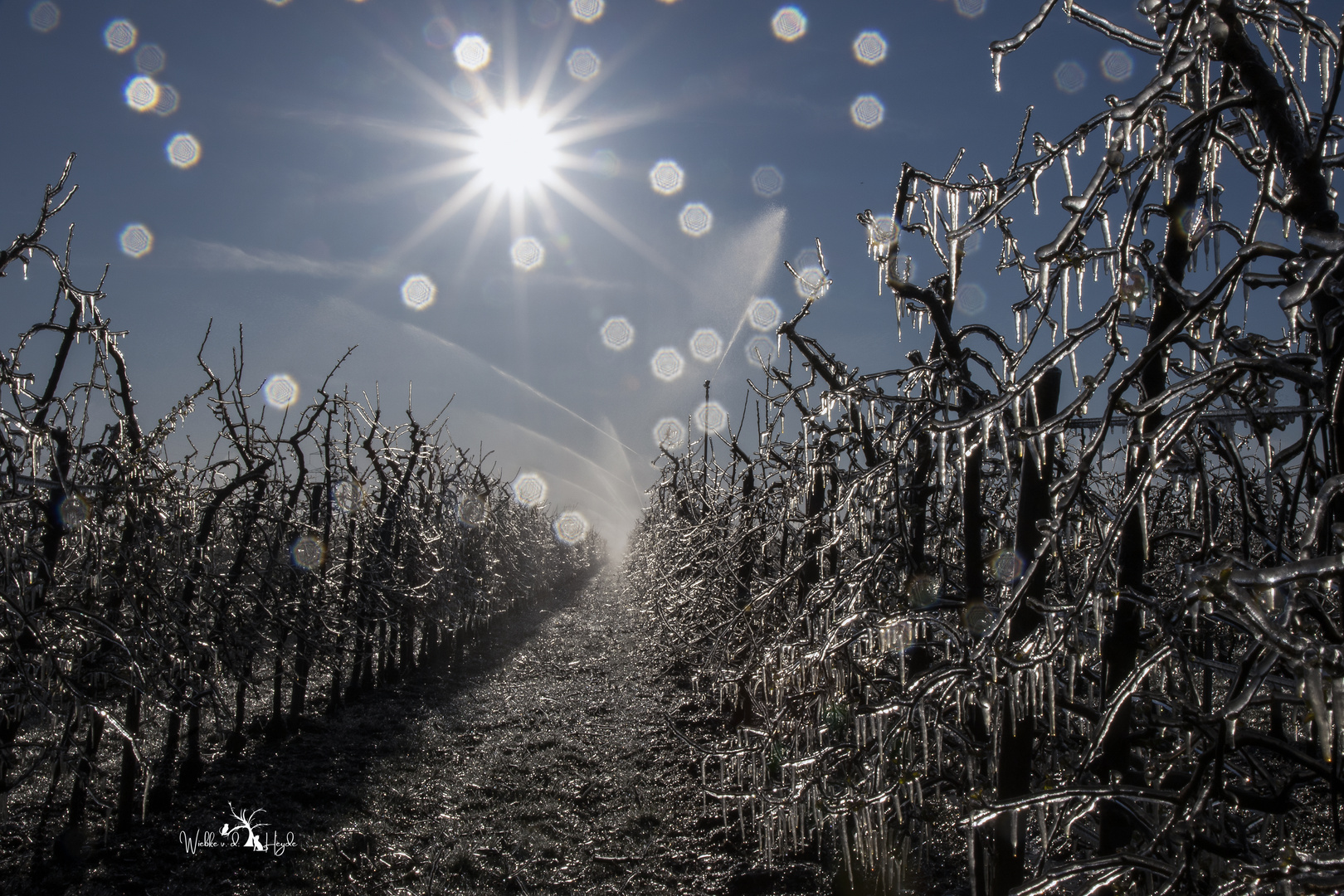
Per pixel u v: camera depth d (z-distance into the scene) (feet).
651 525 94.27
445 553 74.79
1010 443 13.47
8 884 24.27
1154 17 10.25
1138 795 9.91
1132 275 10.61
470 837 30.94
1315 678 6.23
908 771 16.31
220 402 37.68
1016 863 14.58
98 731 27.02
